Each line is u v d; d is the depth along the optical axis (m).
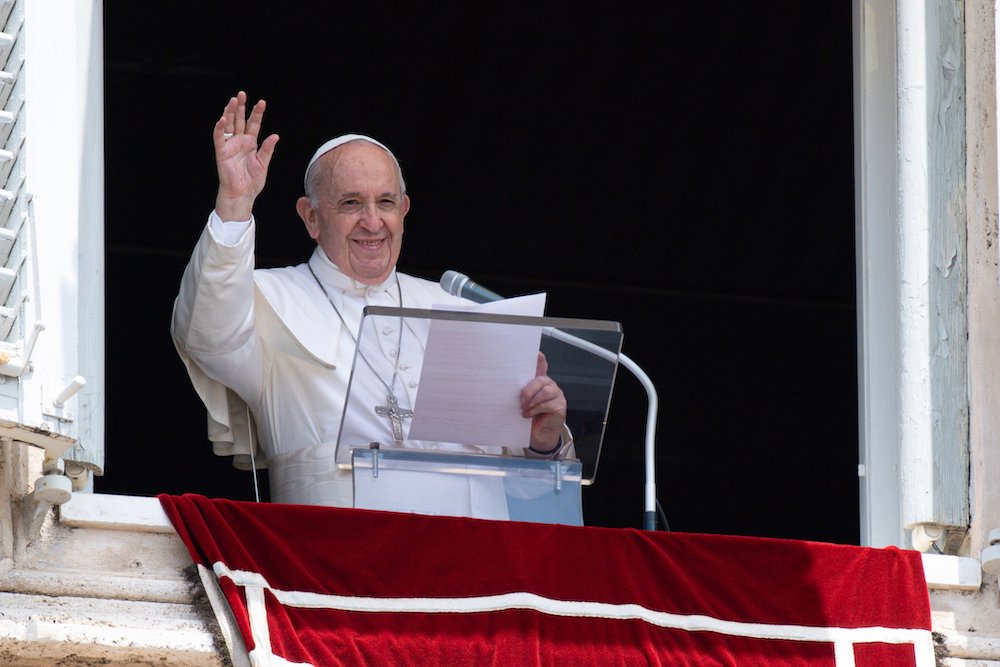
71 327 16.52
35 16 17.33
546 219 31.72
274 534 16.59
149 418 32.72
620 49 28.67
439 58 28.86
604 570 17.19
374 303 20.91
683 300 33.22
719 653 17.09
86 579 16.38
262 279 20.45
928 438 19.12
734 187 31.17
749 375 34.06
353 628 16.44
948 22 20.31
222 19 27.92
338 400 19.72
